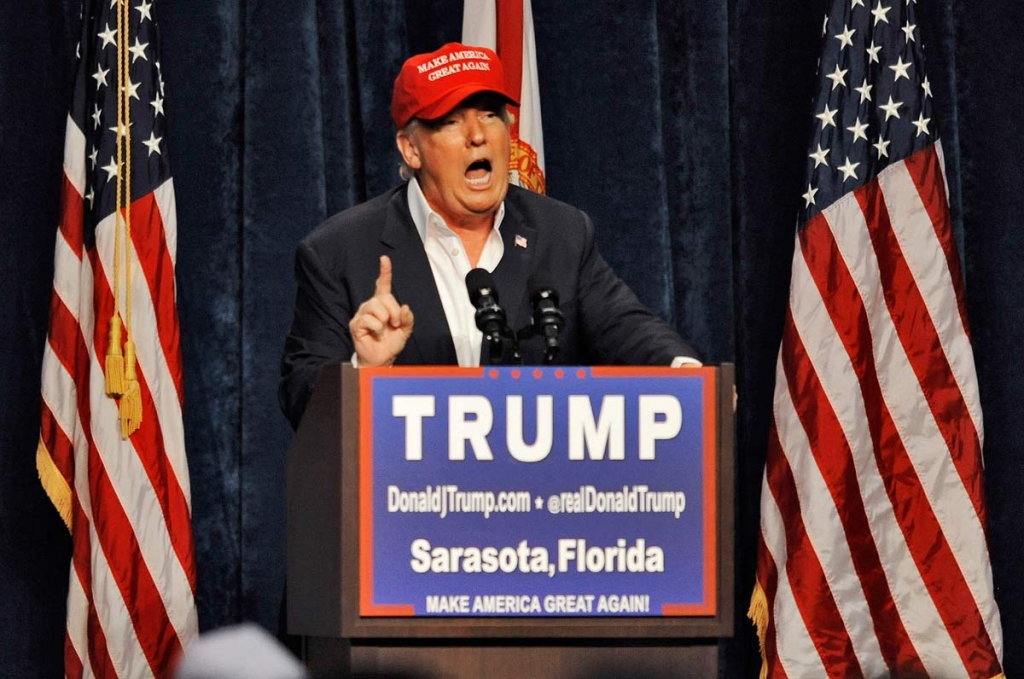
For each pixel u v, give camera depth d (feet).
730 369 17.15
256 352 35.78
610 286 24.17
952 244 33.40
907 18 34.37
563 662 17.16
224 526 36.01
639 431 17.04
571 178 36.76
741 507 36.81
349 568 16.69
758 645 36.63
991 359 36.37
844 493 32.89
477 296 20.10
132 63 34.24
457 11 36.47
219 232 36.01
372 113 36.09
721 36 37.09
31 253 35.63
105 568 32.68
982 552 32.27
